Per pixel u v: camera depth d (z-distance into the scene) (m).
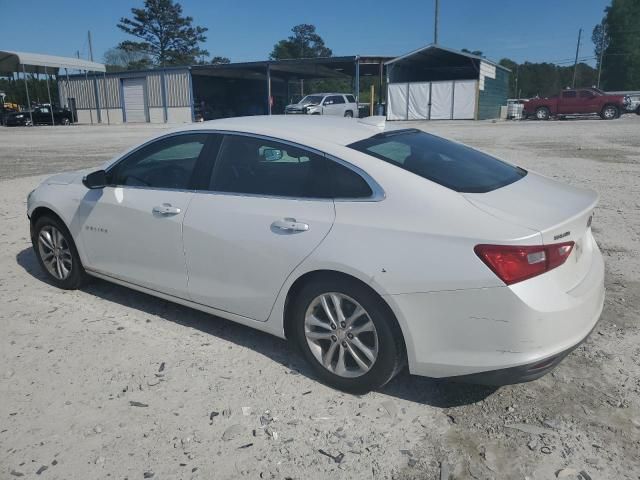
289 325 3.47
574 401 3.14
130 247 4.17
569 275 2.88
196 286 3.80
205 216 3.65
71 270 4.77
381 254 2.91
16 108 47.88
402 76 40.97
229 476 2.60
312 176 3.30
